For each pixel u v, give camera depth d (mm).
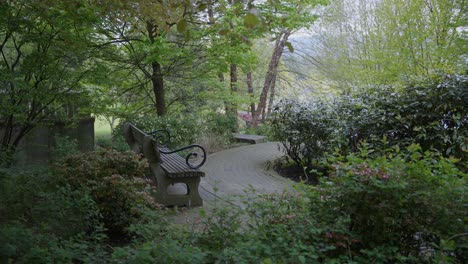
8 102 5742
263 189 5703
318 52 17516
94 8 6180
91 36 8359
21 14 5676
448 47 9547
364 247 2586
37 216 3242
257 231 2740
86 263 2484
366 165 2645
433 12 9883
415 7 10242
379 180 2475
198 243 2746
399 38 10734
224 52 8859
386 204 2426
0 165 4375
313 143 6723
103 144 8289
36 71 5988
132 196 3824
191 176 4965
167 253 2213
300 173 6844
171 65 10141
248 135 11711
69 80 6402
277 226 2650
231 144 10797
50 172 3988
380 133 5027
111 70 9766
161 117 9234
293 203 2992
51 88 6219
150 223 3074
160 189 4926
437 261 2238
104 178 3859
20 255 2527
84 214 3387
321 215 2727
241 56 9188
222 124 11000
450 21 9664
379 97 5379
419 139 4762
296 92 19594
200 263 2244
